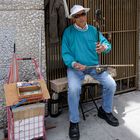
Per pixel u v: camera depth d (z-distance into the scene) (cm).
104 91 314
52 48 344
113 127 310
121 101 382
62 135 295
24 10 291
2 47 289
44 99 260
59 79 340
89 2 353
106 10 368
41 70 311
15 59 276
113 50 389
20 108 251
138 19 398
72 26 318
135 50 412
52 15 312
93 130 304
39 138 275
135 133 296
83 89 368
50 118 334
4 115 303
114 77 379
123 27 390
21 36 295
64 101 367
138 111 350
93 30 321
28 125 261
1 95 298
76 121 290
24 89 257
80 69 299
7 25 286
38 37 304
